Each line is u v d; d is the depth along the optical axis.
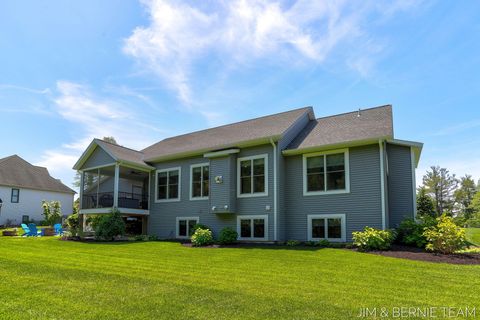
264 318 5.13
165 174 19.64
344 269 8.78
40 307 5.61
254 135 16.73
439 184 45.81
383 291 6.66
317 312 5.39
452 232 10.98
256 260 10.31
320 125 17.64
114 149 19.94
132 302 5.91
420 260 9.95
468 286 7.05
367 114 17.12
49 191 38.03
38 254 11.76
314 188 15.08
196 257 11.07
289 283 7.31
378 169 13.66
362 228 13.71
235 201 16.41
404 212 14.06
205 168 17.95
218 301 5.97
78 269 8.88
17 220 34.56
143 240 17.59
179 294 6.41
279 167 15.41
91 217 20.89
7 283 7.21
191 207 18.11
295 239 15.20
